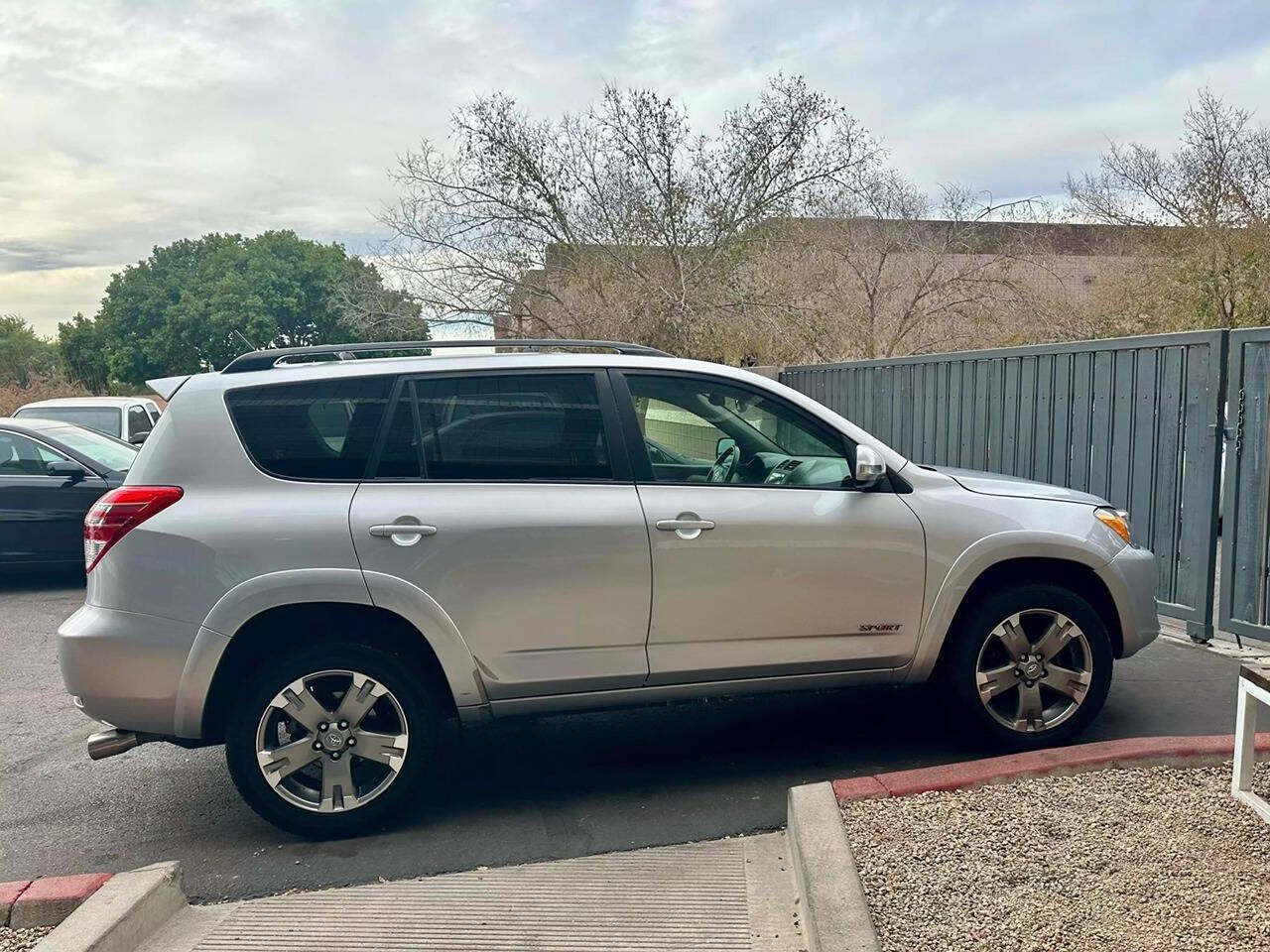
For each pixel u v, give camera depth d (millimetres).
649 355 4570
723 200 15961
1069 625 4359
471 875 3520
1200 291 16516
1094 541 4418
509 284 15734
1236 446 5812
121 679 3742
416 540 3844
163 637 3729
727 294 15812
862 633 4273
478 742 4941
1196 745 3893
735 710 5293
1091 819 3406
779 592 4160
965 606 4426
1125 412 6609
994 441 8109
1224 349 5848
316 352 4289
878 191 17047
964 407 8578
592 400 4176
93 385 36656
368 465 3963
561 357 4230
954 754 4566
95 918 3027
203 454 3898
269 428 3955
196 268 59938
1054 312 17734
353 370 4062
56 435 9547
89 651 3750
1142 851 3174
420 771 3918
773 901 3225
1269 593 5691
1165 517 6332
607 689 4098
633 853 3645
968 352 8469
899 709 5230
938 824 3402
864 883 3033
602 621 4020
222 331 54031
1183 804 3494
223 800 4387
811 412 4406
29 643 7301
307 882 3545
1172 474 6254
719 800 4137
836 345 17062
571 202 15961
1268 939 2670
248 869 3678
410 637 3988
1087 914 2830
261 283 54875
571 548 3957
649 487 4121
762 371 12828
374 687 3855
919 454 9414
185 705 3758
